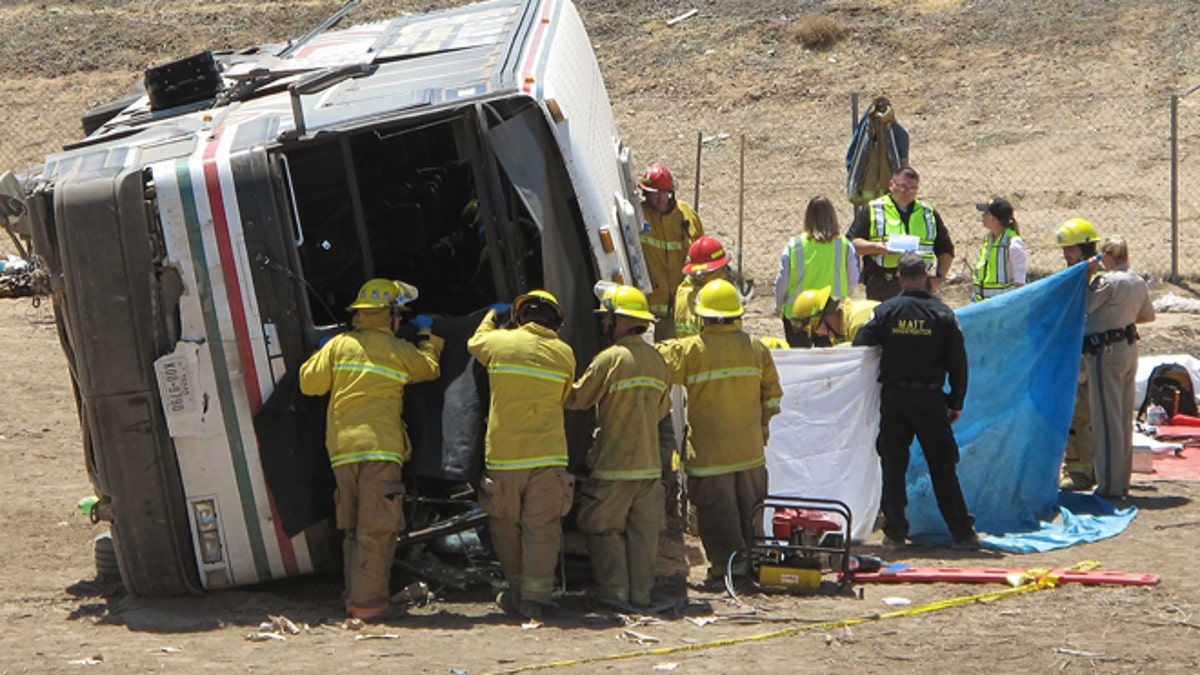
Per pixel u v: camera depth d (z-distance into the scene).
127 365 20.59
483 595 22.05
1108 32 78.06
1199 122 68.12
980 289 33.69
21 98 83.38
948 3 84.00
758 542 22.31
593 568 21.14
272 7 91.69
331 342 20.56
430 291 26.61
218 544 21.19
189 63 26.56
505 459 20.22
